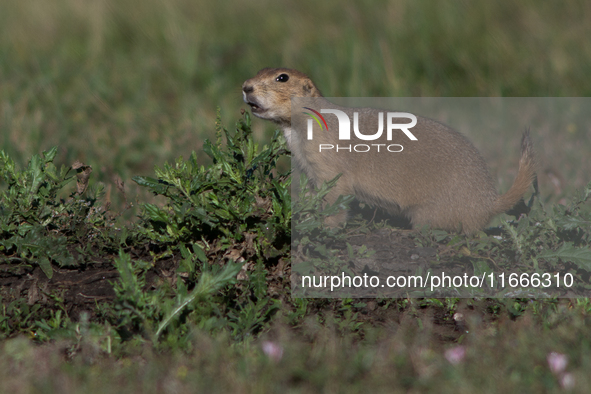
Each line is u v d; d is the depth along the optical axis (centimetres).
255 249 775
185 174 820
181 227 798
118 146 1542
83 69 2183
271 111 1001
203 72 2206
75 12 2658
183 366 583
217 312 677
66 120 1719
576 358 596
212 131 1642
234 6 2773
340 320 730
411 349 620
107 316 701
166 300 664
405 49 2330
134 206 1135
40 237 788
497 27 2486
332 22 2606
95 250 825
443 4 2619
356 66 2159
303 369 578
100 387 546
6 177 840
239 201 798
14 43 2405
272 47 2416
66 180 860
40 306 733
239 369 570
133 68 2219
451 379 555
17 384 543
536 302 750
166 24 2583
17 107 1770
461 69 2222
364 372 579
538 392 543
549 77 2116
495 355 599
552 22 2505
